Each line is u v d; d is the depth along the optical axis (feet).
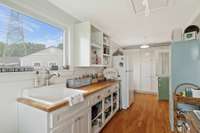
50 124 3.80
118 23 8.80
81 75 8.54
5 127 4.36
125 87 11.53
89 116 5.83
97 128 7.00
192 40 6.95
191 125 3.56
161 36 12.51
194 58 6.93
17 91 4.70
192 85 6.81
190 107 6.57
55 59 6.78
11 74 4.50
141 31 10.85
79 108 5.08
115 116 9.76
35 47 5.69
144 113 10.37
